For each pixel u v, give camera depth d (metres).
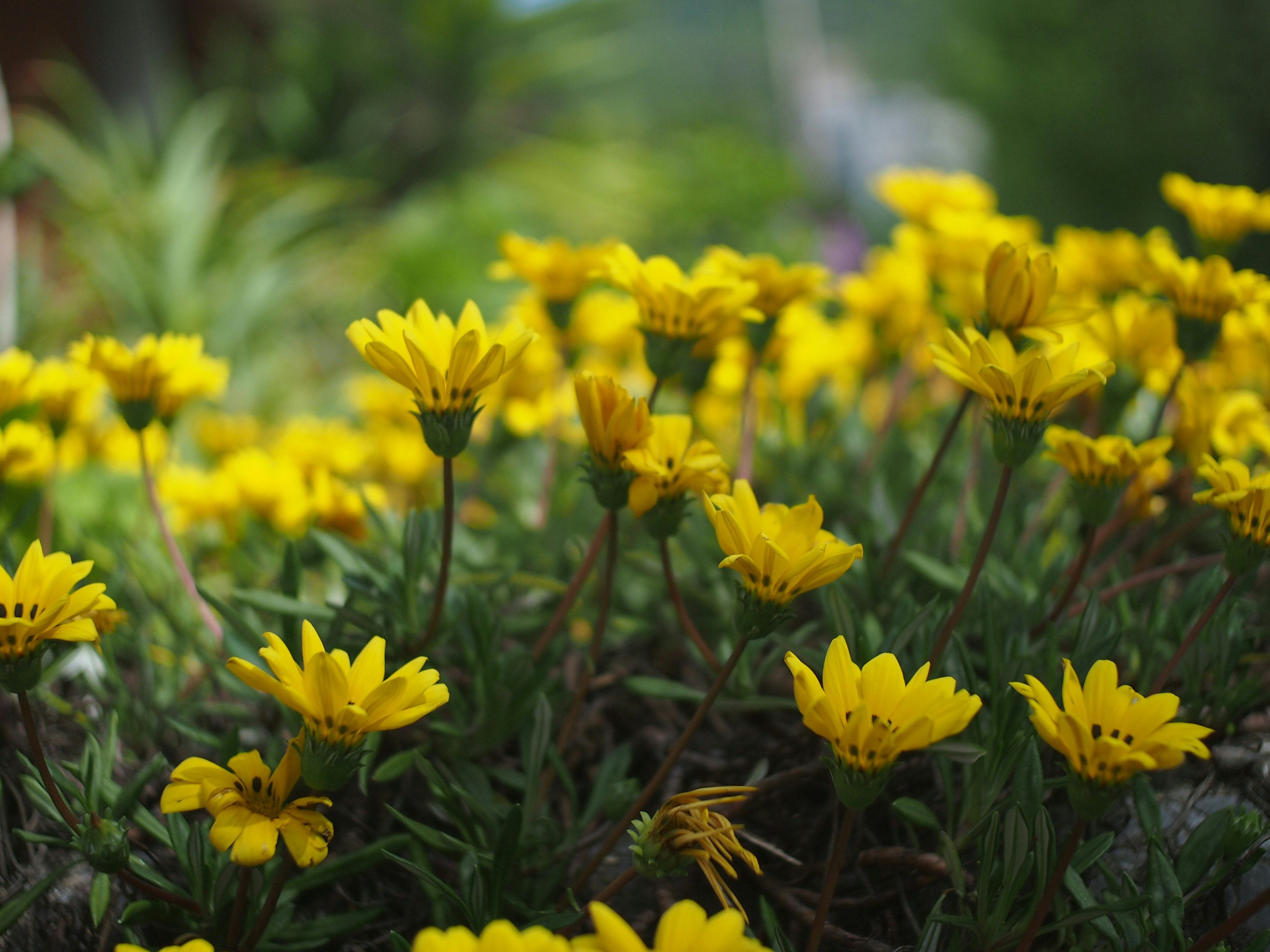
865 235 3.89
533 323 1.02
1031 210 3.77
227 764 0.78
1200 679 0.81
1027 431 0.73
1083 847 0.73
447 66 4.80
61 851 0.79
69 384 0.90
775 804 0.81
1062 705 0.76
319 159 4.68
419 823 0.77
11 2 3.68
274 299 2.63
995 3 3.86
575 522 1.01
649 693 0.82
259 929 0.70
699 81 10.22
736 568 0.70
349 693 0.67
